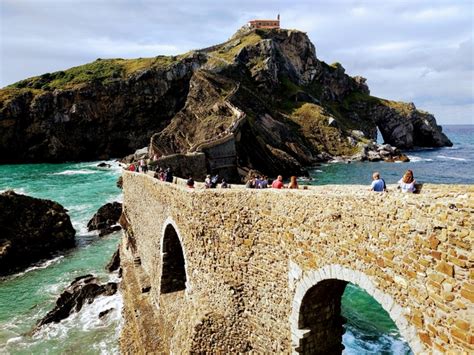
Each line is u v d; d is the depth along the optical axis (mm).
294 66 147000
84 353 23516
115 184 72562
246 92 101125
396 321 10008
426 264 9273
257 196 14961
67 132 120188
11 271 36750
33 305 30062
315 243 12578
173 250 23094
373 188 11891
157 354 19031
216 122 84562
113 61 152875
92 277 33312
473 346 8328
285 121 109812
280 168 76625
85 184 73438
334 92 157250
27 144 118438
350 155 103438
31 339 25328
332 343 14125
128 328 23234
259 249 15000
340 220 11672
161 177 28734
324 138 110188
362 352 20969
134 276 27734
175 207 20500
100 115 122250
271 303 14633
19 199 42969
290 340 13797
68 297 29922
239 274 15914
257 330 15273
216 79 104312
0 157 116188
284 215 13812
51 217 43000
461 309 8539
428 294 9227
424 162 95125
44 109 117500
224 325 16281
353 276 11281
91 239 44969
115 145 126000
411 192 10242
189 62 128750
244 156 75625
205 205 17344
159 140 83188
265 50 130750
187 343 16797
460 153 121250
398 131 144625
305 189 13977
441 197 9141
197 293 18172
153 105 125438
